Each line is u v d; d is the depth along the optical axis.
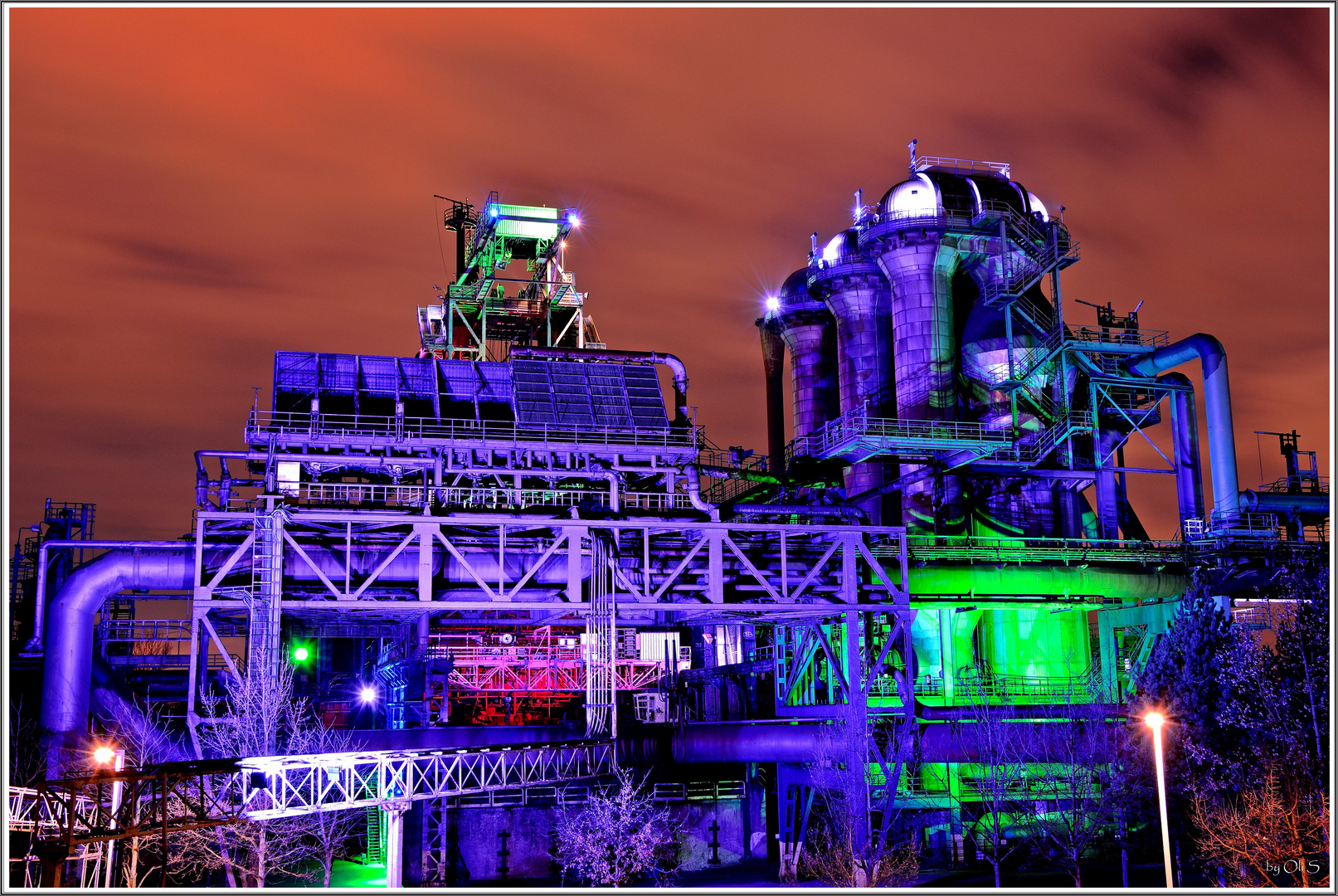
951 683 71.62
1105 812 56.91
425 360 64.75
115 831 27.14
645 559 54.66
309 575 51.78
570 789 61.69
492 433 61.38
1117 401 84.19
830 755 56.31
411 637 71.12
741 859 66.44
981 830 60.97
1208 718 54.25
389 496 60.03
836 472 77.25
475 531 54.72
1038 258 80.44
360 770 54.22
